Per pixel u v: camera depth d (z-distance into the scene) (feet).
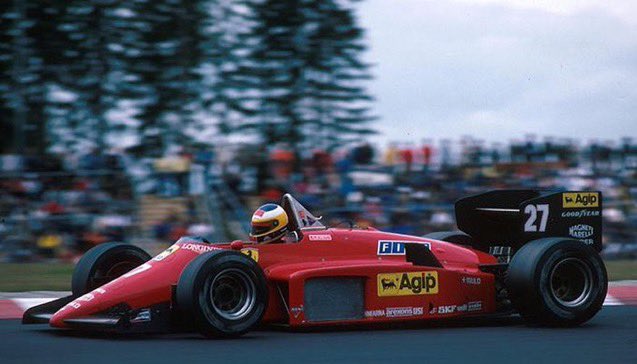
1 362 68.59
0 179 180.55
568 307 96.12
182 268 86.12
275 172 198.39
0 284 137.08
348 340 84.12
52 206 179.63
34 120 238.48
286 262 92.43
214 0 249.14
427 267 96.53
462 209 110.93
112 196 183.83
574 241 97.50
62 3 240.32
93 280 92.07
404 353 76.13
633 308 118.83
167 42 246.47
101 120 243.19
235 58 250.78
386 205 199.21
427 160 205.98
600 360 73.41
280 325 91.09
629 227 210.79
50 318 85.05
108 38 244.01
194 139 245.65
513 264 96.43
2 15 235.40
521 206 101.76
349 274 91.71
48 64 240.73
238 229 190.80
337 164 202.39
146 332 87.51
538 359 73.77
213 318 81.46
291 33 254.27
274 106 252.62
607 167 218.79
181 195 188.96
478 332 92.02
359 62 259.80
